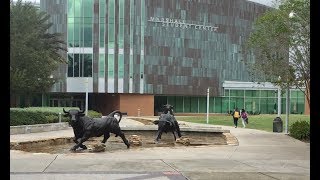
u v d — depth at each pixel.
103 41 68.38
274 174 11.14
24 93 48.59
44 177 10.12
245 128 34.28
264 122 46.19
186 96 78.00
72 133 25.53
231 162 13.36
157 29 71.94
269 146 18.98
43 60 44.62
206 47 77.62
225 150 17.11
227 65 80.44
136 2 70.06
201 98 79.19
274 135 25.39
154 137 24.77
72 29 68.25
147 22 71.06
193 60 75.88
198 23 76.69
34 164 12.16
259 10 85.81
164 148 18.00
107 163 12.59
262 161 13.75
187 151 16.64
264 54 25.19
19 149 17.45
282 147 18.58
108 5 68.62
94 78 68.00
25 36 43.09
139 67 70.12
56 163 12.44
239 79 82.06
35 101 70.00
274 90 80.62
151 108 71.31
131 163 12.66
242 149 17.58
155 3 71.88
